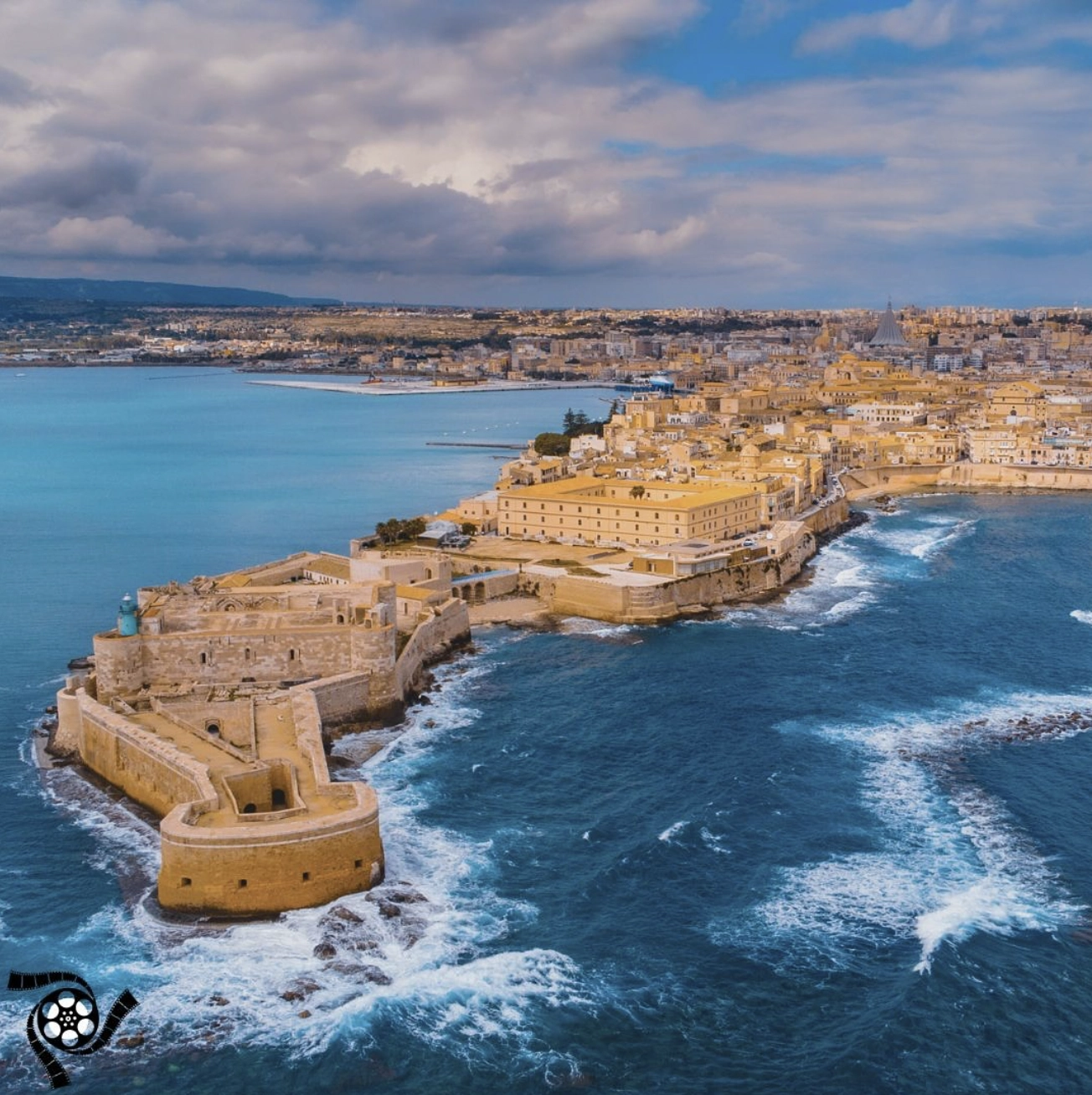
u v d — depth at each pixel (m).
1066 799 135.75
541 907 112.69
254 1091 88.38
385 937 106.50
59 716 151.50
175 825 110.69
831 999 99.19
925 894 114.56
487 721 163.88
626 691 176.75
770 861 121.12
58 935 107.31
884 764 145.75
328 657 164.50
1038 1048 93.06
